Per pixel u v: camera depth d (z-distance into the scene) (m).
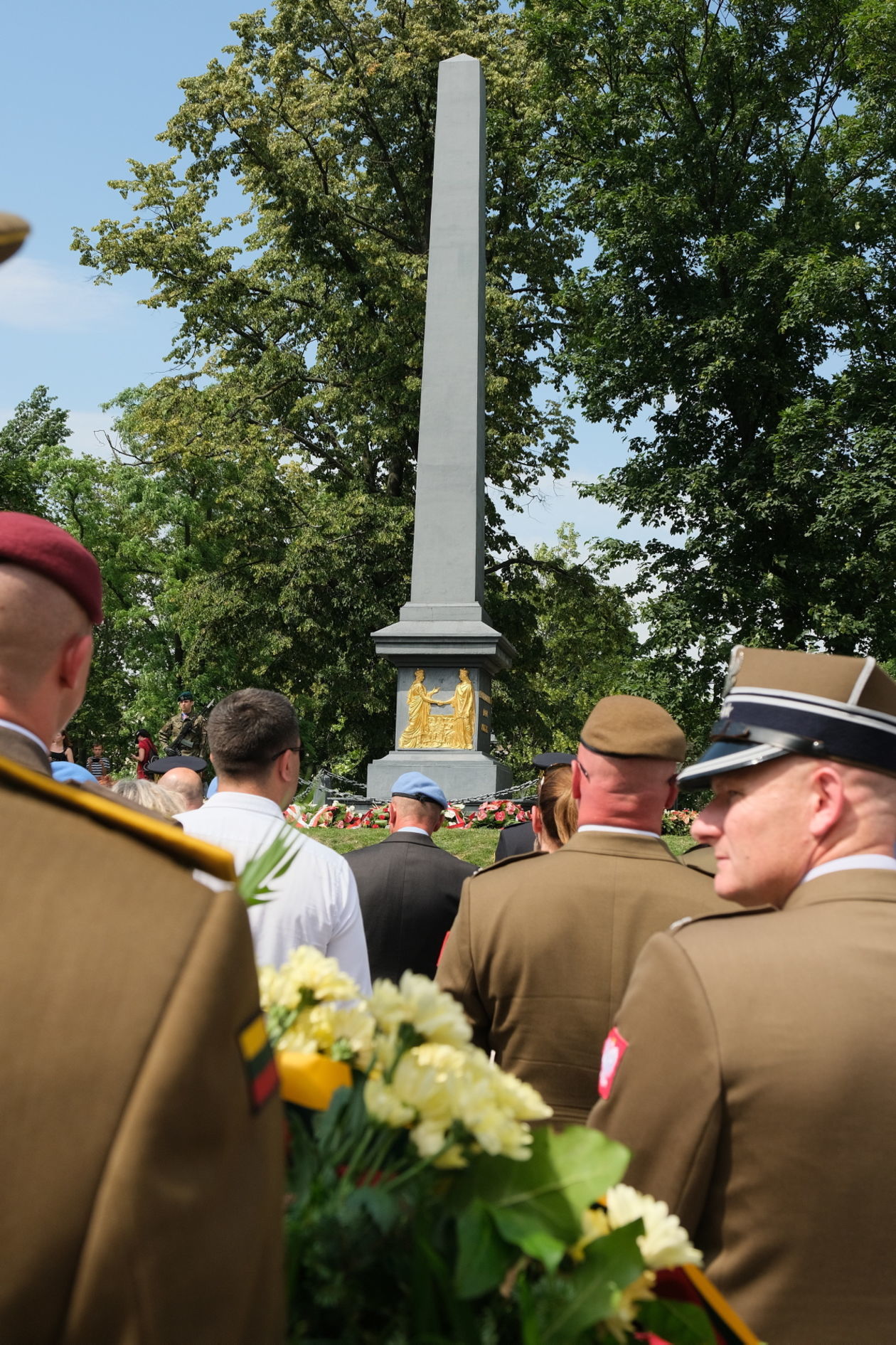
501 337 30.75
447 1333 1.08
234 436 30.16
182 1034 0.91
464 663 19.62
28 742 1.35
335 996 1.26
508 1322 1.14
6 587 1.38
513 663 32.44
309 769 34.84
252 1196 0.94
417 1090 1.14
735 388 26.44
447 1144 1.14
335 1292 1.03
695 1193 1.60
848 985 1.63
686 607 26.64
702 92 27.59
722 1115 1.59
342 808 17.45
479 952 2.81
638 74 26.84
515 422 30.84
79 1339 0.84
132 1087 0.89
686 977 1.67
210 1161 0.91
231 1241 0.91
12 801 1.02
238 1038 0.95
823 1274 1.54
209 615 30.73
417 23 29.64
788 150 26.95
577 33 26.81
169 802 4.16
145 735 22.03
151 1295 0.85
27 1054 0.90
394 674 30.39
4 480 36.81
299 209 29.61
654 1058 1.66
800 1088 1.57
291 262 31.70
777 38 26.89
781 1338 1.54
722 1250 1.60
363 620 29.94
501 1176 1.16
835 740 1.83
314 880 3.20
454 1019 1.22
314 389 32.38
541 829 4.25
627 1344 1.23
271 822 3.33
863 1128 1.56
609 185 27.17
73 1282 0.85
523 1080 2.72
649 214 25.67
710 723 27.11
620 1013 1.77
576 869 2.82
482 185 21.52
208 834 3.25
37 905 0.96
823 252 23.88
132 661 42.38
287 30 29.56
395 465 32.59
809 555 25.98
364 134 31.73
